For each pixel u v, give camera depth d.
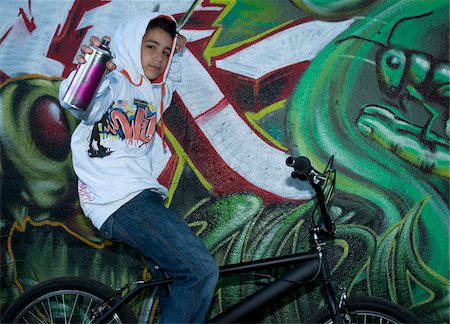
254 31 3.83
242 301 3.27
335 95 3.83
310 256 3.24
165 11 3.84
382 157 3.83
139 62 3.28
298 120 3.83
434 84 3.81
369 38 3.81
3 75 3.89
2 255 3.90
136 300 3.88
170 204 3.87
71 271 3.90
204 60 3.84
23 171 3.91
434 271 3.82
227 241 3.86
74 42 3.87
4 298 3.91
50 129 3.89
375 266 3.84
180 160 3.86
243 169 3.85
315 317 3.31
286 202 3.85
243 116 3.84
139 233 3.12
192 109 3.85
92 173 3.21
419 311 3.83
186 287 3.08
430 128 3.81
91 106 3.05
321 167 3.84
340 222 3.85
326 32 3.82
